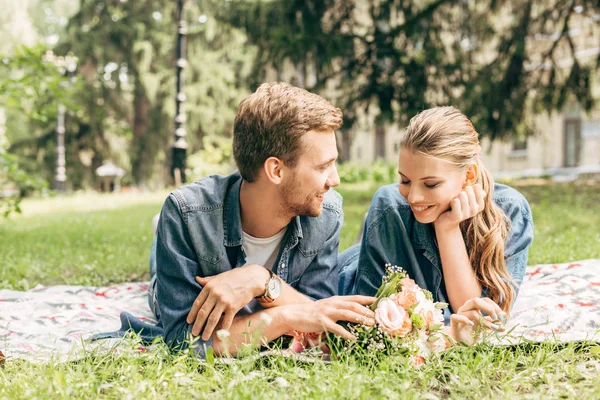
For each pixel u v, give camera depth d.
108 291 4.20
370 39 13.20
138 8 25.22
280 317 2.54
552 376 2.25
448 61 12.85
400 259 2.90
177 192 2.69
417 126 2.59
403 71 12.56
